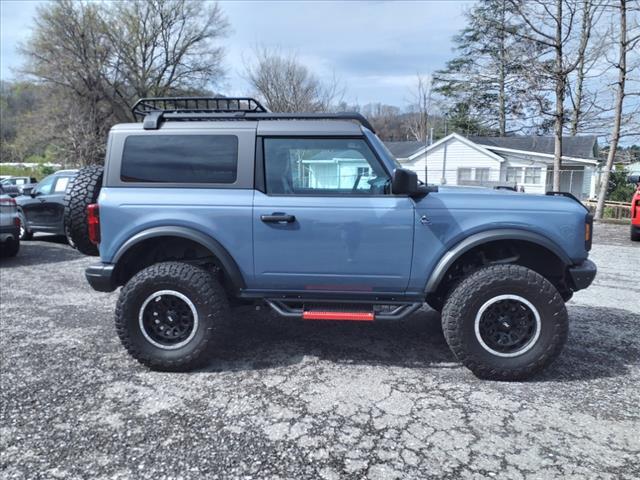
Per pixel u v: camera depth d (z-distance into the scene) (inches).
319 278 137.3
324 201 134.3
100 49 1284.4
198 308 135.9
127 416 114.0
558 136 613.3
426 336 169.3
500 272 130.0
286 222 134.1
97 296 228.4
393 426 109.0
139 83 1393.9
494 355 130.7
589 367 141.8
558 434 105.5
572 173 892.6
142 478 91.3
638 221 391.5
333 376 136.1
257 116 141.8
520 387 128.8
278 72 865.5
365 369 141.0
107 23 1323.8
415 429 107.7
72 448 101.0
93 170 159.2
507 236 130.1
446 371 139.6
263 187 137.1
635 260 318.3
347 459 96.7
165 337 139.3
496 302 130.0
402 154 1163.9
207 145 138.6
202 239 135.6
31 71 1250.0
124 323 136.9
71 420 112.2
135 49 1371.8
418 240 132.8
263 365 144.0
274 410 116.6
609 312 197.8
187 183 138.0
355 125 137.0
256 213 134.8
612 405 118.8
